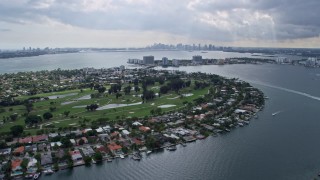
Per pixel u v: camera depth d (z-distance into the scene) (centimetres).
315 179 19925
